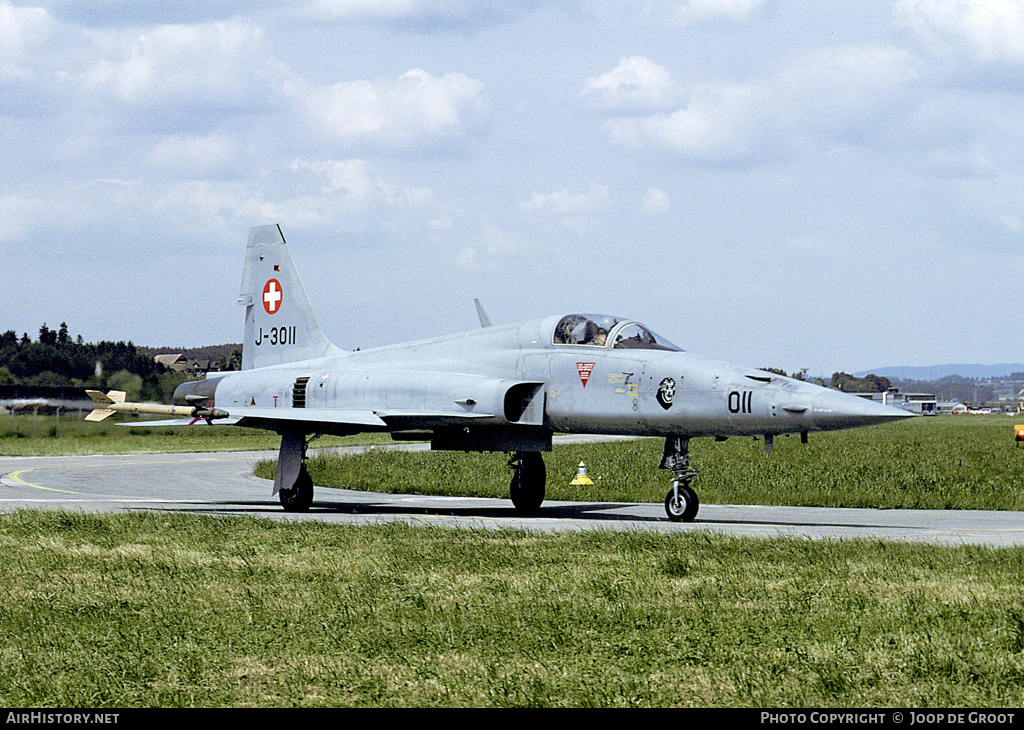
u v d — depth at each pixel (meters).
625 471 109.44
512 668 26.70
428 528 54.88
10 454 160.50
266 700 24.48
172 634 30.58
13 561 43.69
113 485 100.00
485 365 71.94
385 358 78.88
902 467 111.56
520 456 73.50
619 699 24.38
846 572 39.59
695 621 31.52
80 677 26.33
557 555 44.62
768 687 25.22
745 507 77.75
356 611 33.16
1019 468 113.38
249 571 40.69
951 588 36.12
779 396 59.12
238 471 122.81
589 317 69.25
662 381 63.47
